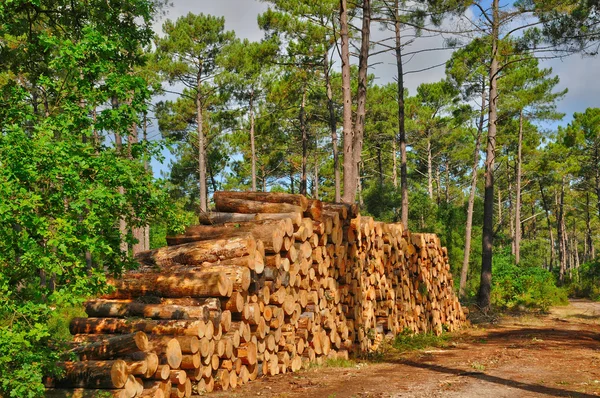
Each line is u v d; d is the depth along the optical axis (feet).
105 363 23.08
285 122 151.43
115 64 26.53
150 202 25.12
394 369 35.24
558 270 209.77
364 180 199.41
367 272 45.19
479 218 134.72
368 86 148.97
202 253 29.96
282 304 32.60
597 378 31.71
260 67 119.85
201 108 130.31
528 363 37.19
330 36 109.70
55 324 40.16
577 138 174.09
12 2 31.24
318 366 35.45
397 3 86.17
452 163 205.16
